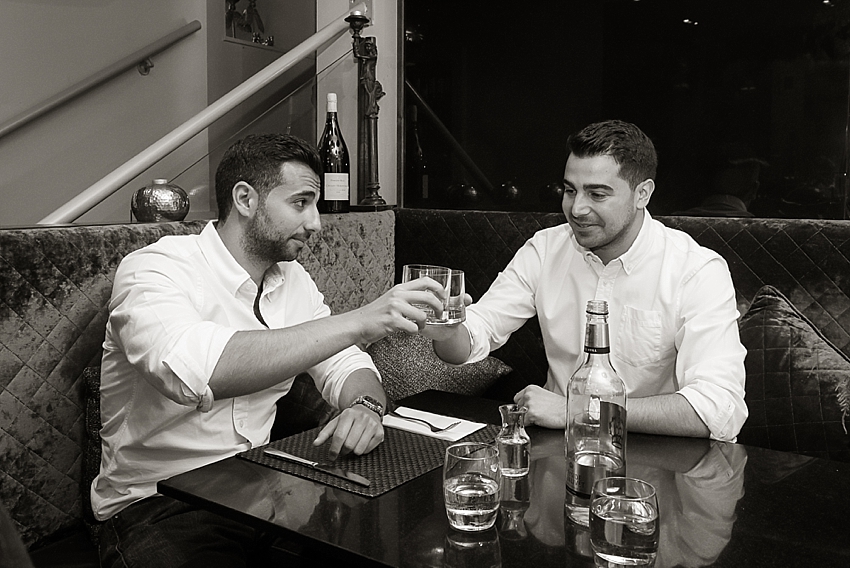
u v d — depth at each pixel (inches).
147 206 69.8
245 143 57.6
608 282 66.1
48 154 125.5
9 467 54.6
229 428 56.2
